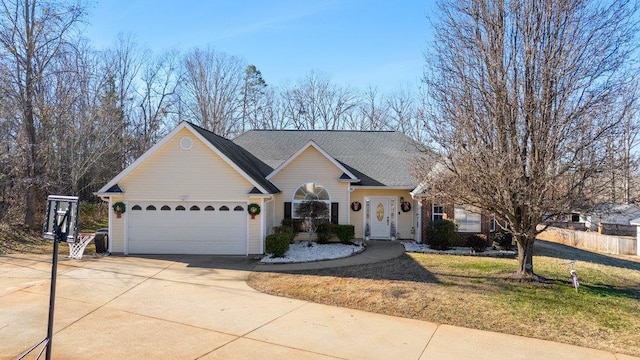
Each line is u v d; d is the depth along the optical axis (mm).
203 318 8852
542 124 10680
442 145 11656
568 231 26656
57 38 24719
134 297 10352
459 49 12086
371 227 21531
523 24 11188
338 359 6887
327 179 20250
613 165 10250
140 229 16734
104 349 7051
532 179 10797
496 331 8453
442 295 10805
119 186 16688
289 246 18156
